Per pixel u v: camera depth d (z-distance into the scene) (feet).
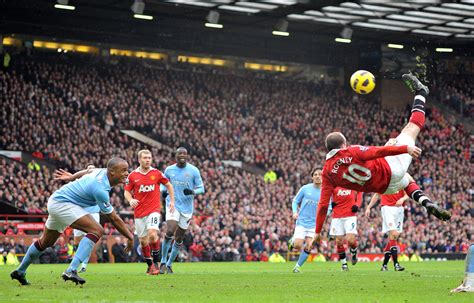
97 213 64.08
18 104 159.74
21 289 38.96
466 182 185.57
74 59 193.77
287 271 71.46
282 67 229.04
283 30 170.50
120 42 196.75
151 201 60.23
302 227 69.87
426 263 108.68
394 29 182.09
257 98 205.98
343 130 203.92
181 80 200.85
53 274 59.52
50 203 40.37
